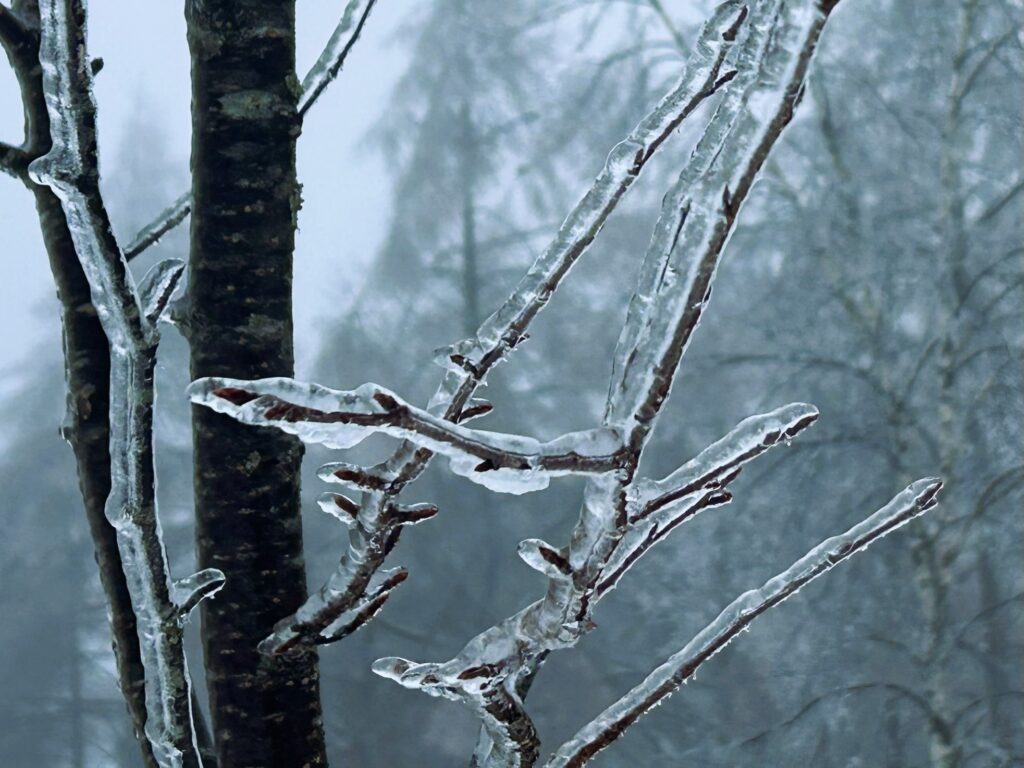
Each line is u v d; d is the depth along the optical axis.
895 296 9.45
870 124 9.88
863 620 10.06
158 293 1.26
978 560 10.10
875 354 8.91
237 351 1.48
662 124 1.06
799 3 0.75
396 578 1.32
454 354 1.11
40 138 1.34
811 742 8.95
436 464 13.49
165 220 1.65
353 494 9.75
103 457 1.39
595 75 10.61
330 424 0.78
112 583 1.38
